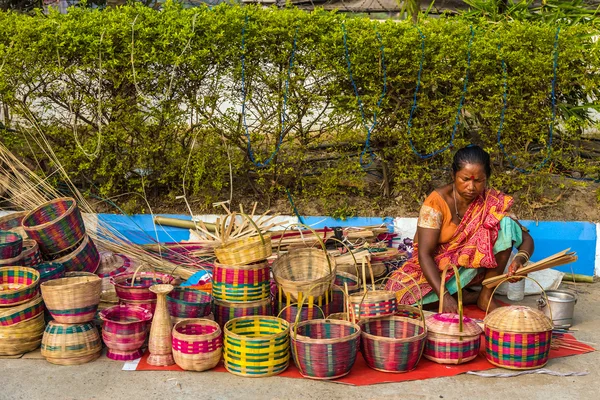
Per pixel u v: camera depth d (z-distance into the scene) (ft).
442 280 13.62
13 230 16.52
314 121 19.21
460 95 18.85
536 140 19.61
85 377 12.46
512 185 19.49
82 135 19.33
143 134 19.03
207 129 18.90
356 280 15.48
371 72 18.60
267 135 19.22
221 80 18.69
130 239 19.16
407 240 18.31
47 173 19.57
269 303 14.02
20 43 17.95
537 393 12.00
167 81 18.48
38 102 19.04
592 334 14.92
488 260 14.88
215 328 12.98
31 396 11.74
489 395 11.90
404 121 19.12
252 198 19.86
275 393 11.89
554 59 18.56
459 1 25.84
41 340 13.56
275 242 17.52
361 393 11.94
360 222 19.34
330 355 12.10
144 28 18.06
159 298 12.85
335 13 18.80
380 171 20.35
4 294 13.10
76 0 26.66
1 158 18.35
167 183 19.79
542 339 12.75
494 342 12.85
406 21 18.89
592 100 19.40
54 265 14.93
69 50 18.08
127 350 13.14
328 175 19.45
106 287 15.70
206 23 18.07
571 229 19.06
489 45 18.49
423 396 11.83
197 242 17.75
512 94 18.86
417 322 13.25
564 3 21.57
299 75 18.51
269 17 18.31
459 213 15.31
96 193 19.94
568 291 16.55
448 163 19.36
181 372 12.67
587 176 20.06
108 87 18.81
